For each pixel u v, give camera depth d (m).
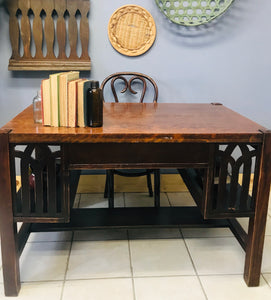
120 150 1.77
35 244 2.34
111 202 2.60
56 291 1.89
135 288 1.92
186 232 2.52
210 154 1.79
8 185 1.72
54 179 1.77
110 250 2.29
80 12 2.79
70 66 2.85
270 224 2.61
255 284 1.96
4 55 2.87
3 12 2.77
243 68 3.05
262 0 2.91
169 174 3.18
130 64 2.96
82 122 1.81
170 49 2.96
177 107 2.49
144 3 2.86
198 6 2.83
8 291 1.85
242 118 2.13
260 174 1.80
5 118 3.00
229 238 2.44
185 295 1.88
